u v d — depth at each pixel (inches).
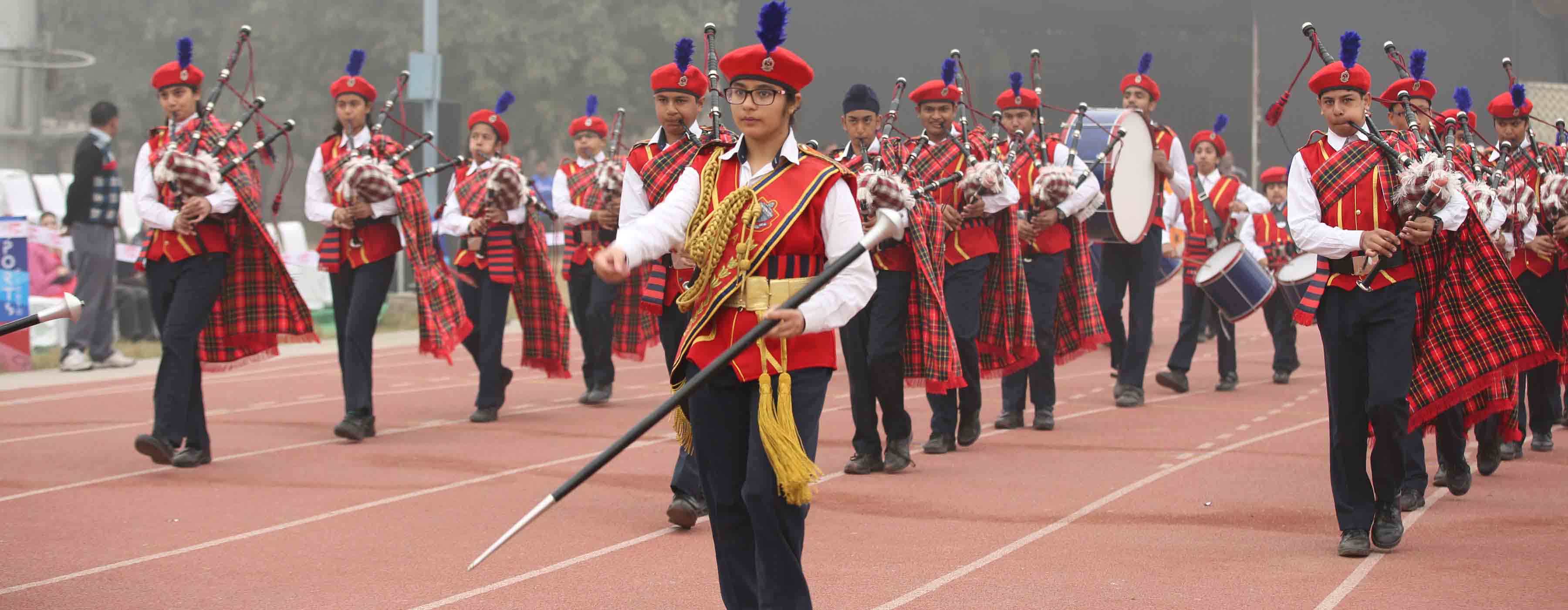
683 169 335.9
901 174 440.5
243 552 331.0
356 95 493.4
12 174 857.5
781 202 237.5
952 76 461.7
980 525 355.9
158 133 440.1
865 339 426.3
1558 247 450.3
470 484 412.8
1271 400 594.9
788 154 241.3
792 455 226.1
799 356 236.5
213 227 438.3
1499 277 328.2
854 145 453.1
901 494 395.2
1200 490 396.8
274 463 447.5
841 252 236.5
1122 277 597.3
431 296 498.6
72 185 700.7
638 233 239.5
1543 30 1514.5
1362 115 327.9
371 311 491.8
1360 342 323.3
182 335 434.0
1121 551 327.3
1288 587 294.7
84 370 700.7
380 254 490.9
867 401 426.6
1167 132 588.7
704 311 239.0
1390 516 324.5
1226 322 620.7
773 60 238.4
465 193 551.5
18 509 377.4
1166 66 1573.6
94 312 706.8
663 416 221.1
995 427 518.3
